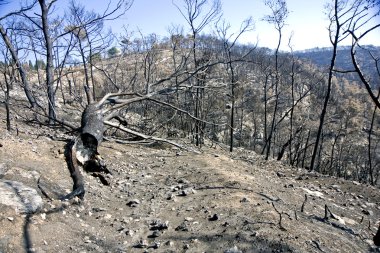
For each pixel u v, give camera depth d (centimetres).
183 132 1925
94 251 462
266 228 533
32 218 488
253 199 689
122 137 1463
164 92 1345
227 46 1975
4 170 607
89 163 824
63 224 509
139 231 543
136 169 934
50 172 691
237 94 2098
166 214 613
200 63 1781
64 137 1034
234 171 965
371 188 1105
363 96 5338
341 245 534
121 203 665
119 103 1146
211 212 605
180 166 988
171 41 2145
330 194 962
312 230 570
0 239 420
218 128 2628
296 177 1174
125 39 1942
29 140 867
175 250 476
